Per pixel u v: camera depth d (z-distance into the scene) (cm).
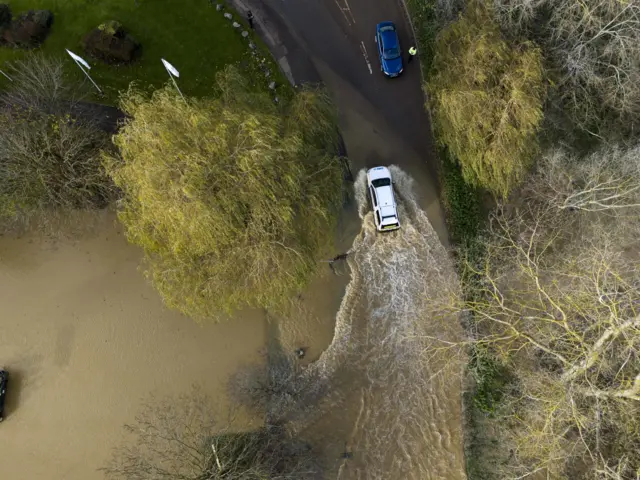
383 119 2688
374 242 2631
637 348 1839
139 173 1800
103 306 2639
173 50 2689
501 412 2280
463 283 2466
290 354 2581
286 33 2752
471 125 2092
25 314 2644
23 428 2550
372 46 2738
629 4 1881
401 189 2650
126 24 2702
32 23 2633
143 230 1953
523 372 2166
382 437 2486
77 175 2312
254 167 1839
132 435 2528
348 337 2577
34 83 2373
